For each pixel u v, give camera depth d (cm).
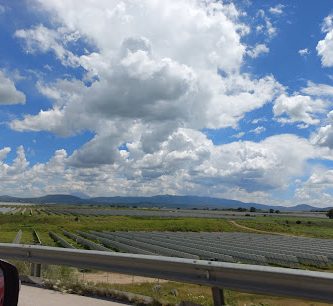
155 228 6856
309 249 3556
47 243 3419
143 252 2664
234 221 10275
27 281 1007
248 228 8481
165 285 1140
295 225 10262
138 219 9188
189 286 1128
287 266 2762
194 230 7181
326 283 589
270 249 3394
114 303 782
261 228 8438
